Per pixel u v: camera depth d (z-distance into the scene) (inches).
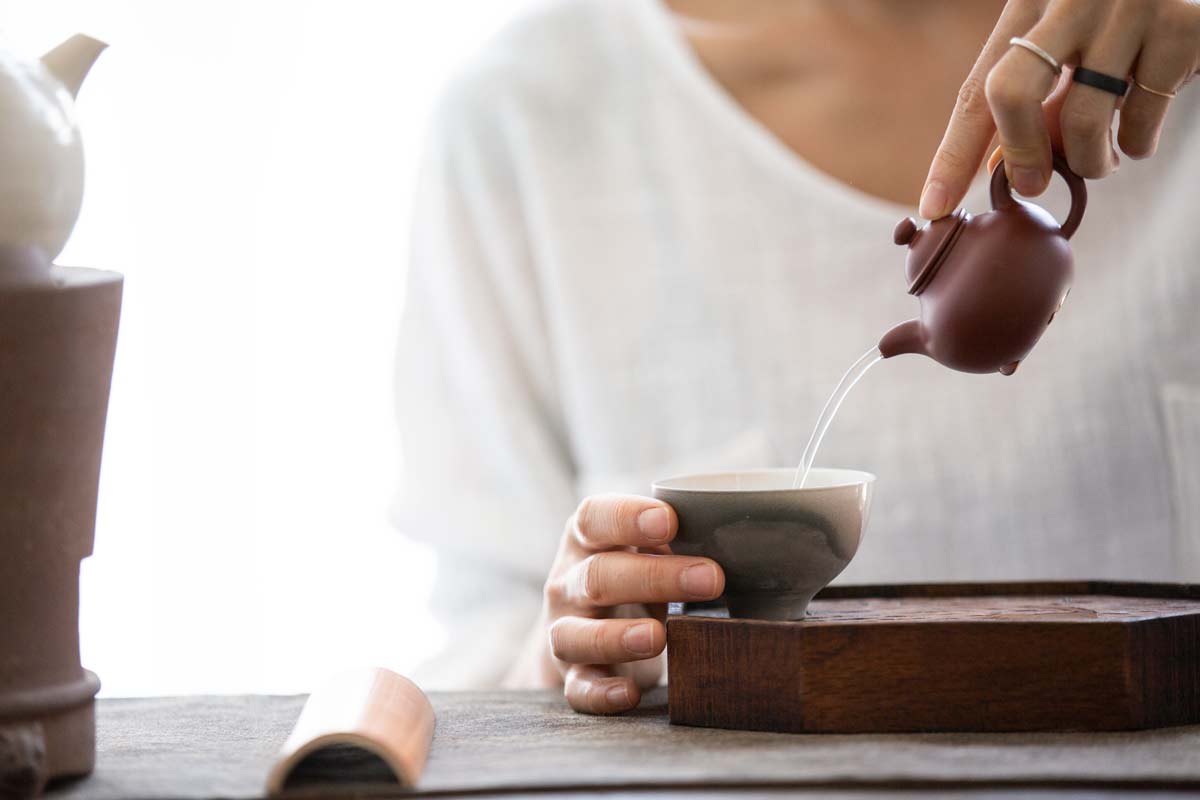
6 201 30.9
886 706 33.3
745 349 55.4
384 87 72.7
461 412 57.7
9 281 31.0
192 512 74.2
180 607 74.3
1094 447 53.1
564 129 58.0
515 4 72.4
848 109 56.1
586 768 31.3
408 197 72.9
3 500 31.2
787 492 34.4
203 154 72.2
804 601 35.5
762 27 57.9
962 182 35.5
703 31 59.1
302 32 72.2
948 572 53.5
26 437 31.2
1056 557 53.2
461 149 58.7
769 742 32.9
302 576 74.7
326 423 74.2
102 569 74.0
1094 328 53.3
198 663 74.2
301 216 73.1
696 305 55.9
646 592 35.7
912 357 54.1
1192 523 52.4
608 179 57.4
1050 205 53.7
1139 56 35.4
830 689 33.4
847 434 54.2
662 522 35.2
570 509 55.7
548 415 58.9
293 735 31.6
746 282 55.6
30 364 31.1
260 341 73.7
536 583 53.7
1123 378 53.1
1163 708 33.4
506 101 58.1
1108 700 33.0
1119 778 30.0
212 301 73.2
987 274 33.9
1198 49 35.7
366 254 73.4
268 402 74.1
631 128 57.6
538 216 57.2
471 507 55.2
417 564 75.1
